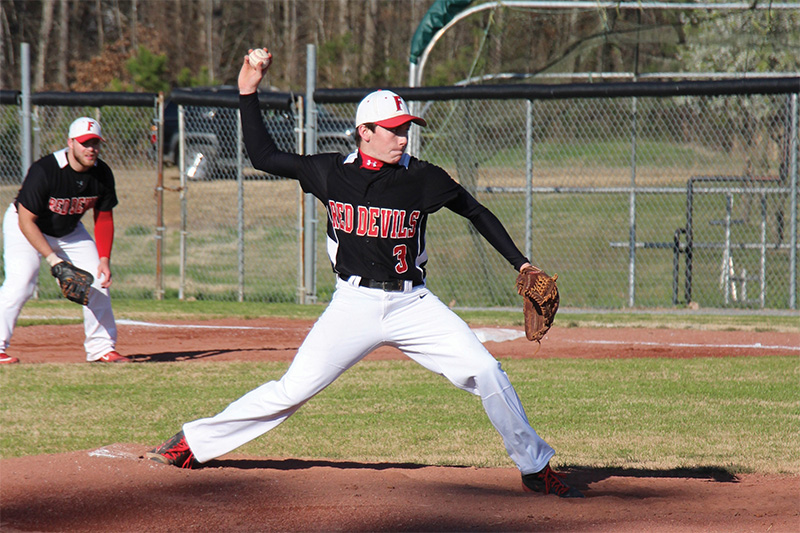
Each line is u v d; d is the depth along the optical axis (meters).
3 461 11.95
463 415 16.22
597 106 44.12
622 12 39.06
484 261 32.78
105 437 14.21
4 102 30.77
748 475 12.66
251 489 11.02
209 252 39.38
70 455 12.22
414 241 10.78
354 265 10.78
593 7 35.47
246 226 43.34
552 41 39.72
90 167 18.38
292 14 107.62
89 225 42.00
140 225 43.94
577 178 50.88
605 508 10.55
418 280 10.92
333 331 10.82
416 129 31.16
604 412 16.56
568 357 22.06
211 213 45.31
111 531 9.52
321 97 29.08
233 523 9.79
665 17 38.56
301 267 30.72
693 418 16.14
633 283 30.94
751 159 37.59
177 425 15.03
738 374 19.97
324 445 14.09
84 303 18.36
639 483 12.08
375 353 22.70
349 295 10.82
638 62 37.53
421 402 17.25
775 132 36.97
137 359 21.05
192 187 48.59
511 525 9.82
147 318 27.12
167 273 35.91
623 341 24.33
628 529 9.73
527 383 18.98
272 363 20.56
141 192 48.59
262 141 11.00
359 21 104.75
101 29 104.50
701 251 38.66
